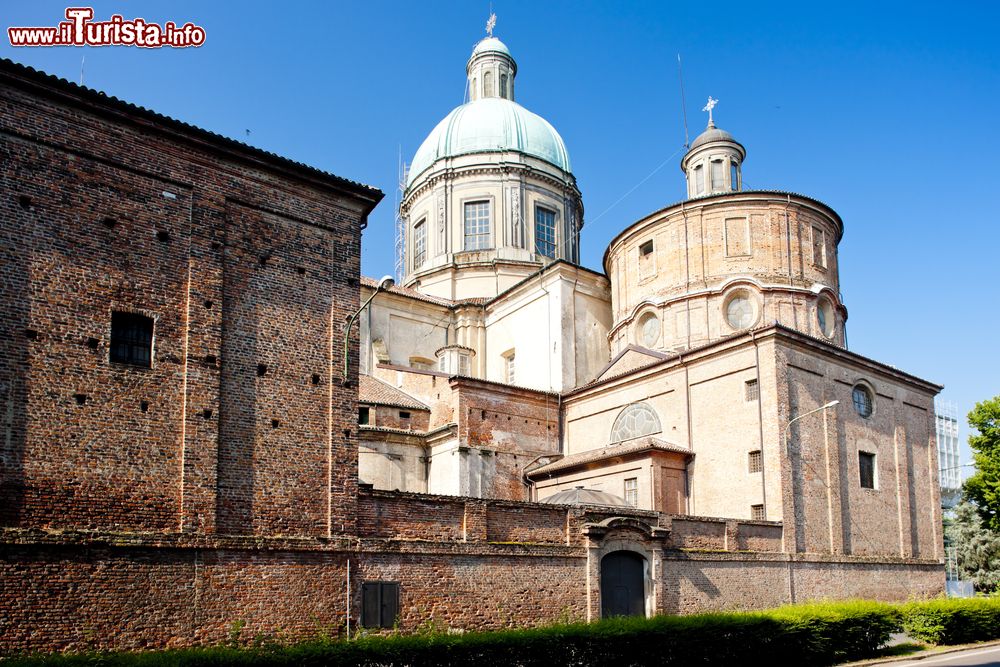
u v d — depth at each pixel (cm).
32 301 2027
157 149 2289
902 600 3884
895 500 4062
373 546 2383
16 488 1923
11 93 2072
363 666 1769
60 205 2108
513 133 5925
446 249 5659
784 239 4519
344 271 2602
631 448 3703
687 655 2355
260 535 2241
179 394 2208
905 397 4294
